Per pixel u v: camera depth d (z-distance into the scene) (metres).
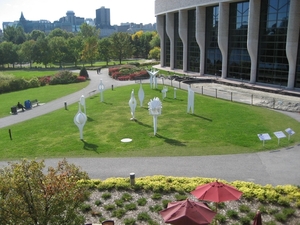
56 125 29.25
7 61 103.69
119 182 16.12
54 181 9.57
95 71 84.88
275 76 45.84
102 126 28.14
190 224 9.19
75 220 9.84
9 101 45.16
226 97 39.97
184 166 18.84
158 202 14.56
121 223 13.01
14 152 22.23
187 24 65.31
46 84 62.66
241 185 15.51
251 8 45.75
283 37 43.69
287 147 21.64
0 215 8.71
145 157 20.48
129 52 104.69
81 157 20.84
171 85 50.03
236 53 52.94
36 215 9.23
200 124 27.75
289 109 32.47
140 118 30.45
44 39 102.25
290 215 13.26
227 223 12.80
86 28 142.00
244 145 22.19
